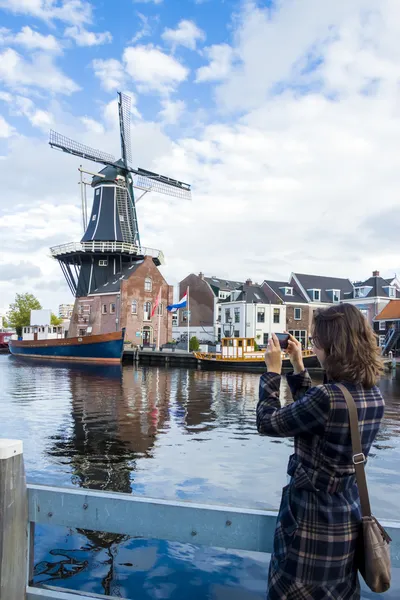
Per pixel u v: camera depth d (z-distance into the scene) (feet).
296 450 5.69
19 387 67.72
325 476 5.32
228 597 13.24
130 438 33.22
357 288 172.76
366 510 5.34
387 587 5.16
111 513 7.00
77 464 26.30
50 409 46.83
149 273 160.66
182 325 199.11
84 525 7.09
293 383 6.69
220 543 6.62
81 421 40.06
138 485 22.79
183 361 126.11
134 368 112.37
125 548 16.03
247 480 23.61
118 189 167.12
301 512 5.37
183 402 53.01
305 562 5.20
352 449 5.31
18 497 6.85
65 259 171.22
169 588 13.67
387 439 33.60
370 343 5.68
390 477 24.39
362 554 5.33
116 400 54.24
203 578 14.24
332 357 5.67
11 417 41.88
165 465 26.17
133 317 155.33
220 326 185.37
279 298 166.71
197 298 194.18
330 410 5.28
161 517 6.83
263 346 161.17
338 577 5.22
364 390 5.59
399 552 6.15
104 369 107.24
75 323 168.76
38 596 7.03
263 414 5.84
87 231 169.99
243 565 15.05
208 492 21.88
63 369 105.81
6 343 219.00
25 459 27.27
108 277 168.04
